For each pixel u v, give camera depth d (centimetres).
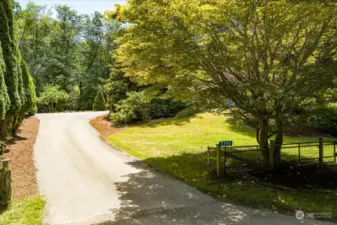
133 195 633
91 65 4328
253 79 744
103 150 1131
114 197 618
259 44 714
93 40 4269
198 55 673
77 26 4144
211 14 563
